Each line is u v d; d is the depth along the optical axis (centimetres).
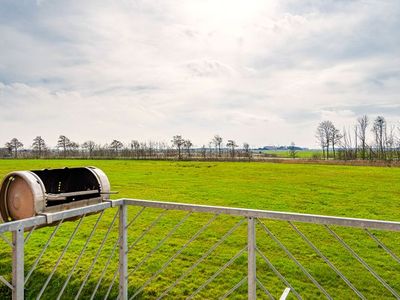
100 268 639
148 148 7606
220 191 1952
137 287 560
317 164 4759
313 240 908
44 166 4431
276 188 2095
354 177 2797
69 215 295
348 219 256
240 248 810
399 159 5341
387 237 950
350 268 695
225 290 555
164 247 811
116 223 1080
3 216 343
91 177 415
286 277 625
